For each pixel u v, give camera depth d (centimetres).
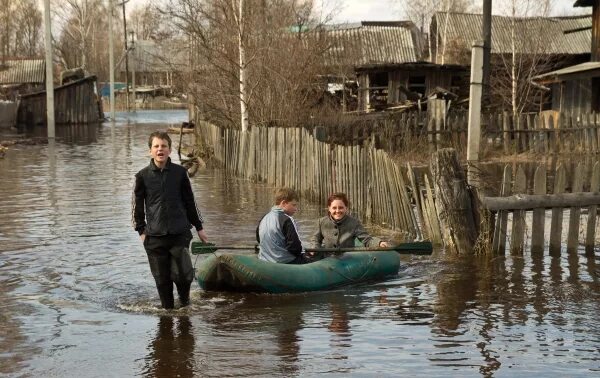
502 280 838
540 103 3356
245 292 799
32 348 620
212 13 2284
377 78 3669
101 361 586
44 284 838
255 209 1368
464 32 4484
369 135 2061
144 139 3484
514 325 668
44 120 4900
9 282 847
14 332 664
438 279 850
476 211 979
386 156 1130
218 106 2431
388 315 708
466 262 930
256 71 2192
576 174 971
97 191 1645
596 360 576
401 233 1096
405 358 584
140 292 805
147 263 940
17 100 5041
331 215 901
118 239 1093
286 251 841
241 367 567
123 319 704
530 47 3859
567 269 886
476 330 654
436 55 4638
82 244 1058
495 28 4303
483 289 801
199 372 557
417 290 805
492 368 560
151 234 717
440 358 583
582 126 2245
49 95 3531
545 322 676
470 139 1717
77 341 637
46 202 1474
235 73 2225
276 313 722
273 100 2200
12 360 591
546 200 958
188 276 733
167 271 731
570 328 657
